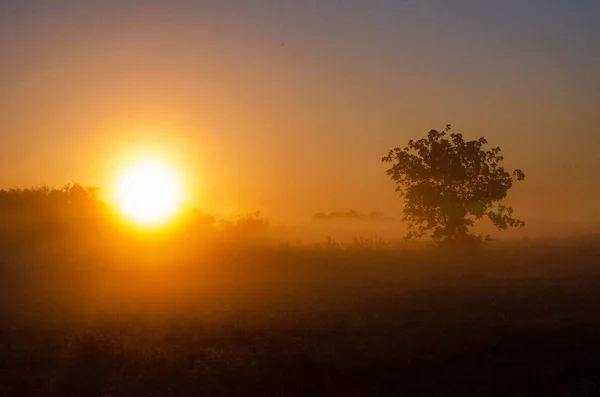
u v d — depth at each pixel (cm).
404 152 4988
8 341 1988
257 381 1529
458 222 4988
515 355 1698
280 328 2091
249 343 1912
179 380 1558
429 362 1650
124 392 1474
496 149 4925
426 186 4894
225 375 1570
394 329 2014
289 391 1473
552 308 2333
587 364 1600
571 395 1379
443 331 1966
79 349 1780
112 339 1925
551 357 1666
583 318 2138
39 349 1866
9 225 5422
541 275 3484
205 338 1978
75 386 1525
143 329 2147
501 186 4859
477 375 1542
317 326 2111
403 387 1491
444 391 1452
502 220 4978
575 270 3731
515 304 2427
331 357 1688
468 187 4931
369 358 1688
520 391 1437
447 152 4884
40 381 1566
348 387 1502
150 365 1672
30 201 5838
